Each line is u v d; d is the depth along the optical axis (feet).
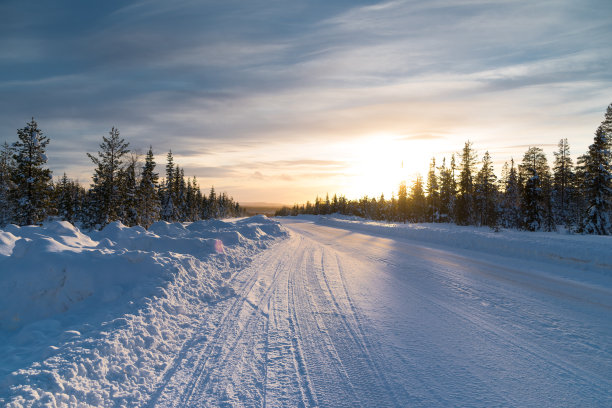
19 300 16.83
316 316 19.83
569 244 36.96
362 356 14.49
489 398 11.15
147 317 16.46
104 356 12.51
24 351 13.08
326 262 39.99
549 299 22.98
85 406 10.19
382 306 21.86
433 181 194.49
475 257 41.63
